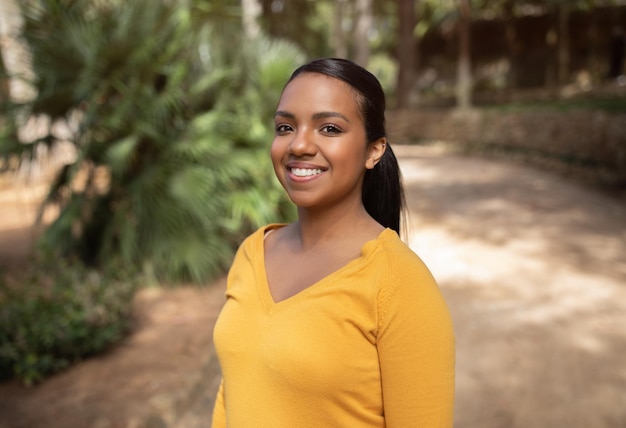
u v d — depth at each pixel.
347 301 0.98
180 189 4.71
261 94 5.37
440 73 28.75
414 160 14.29
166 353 3.55
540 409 3.15
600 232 6.71
